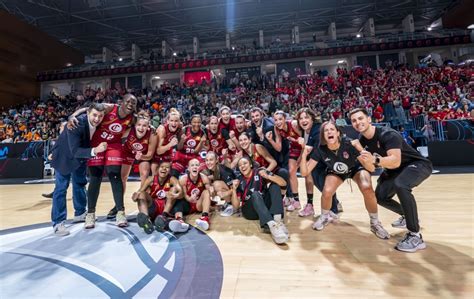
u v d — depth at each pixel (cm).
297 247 182
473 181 394
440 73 1159
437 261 150
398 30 1797
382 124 750
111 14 1623
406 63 1413
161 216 224
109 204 351
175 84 1616
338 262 156
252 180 245
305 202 323
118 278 143
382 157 173
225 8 1596
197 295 125
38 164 755
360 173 202
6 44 1442
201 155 344
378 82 1219
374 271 143
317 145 220
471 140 600
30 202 388
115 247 188
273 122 298
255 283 135
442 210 249
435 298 117
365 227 219
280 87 1345
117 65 1764
